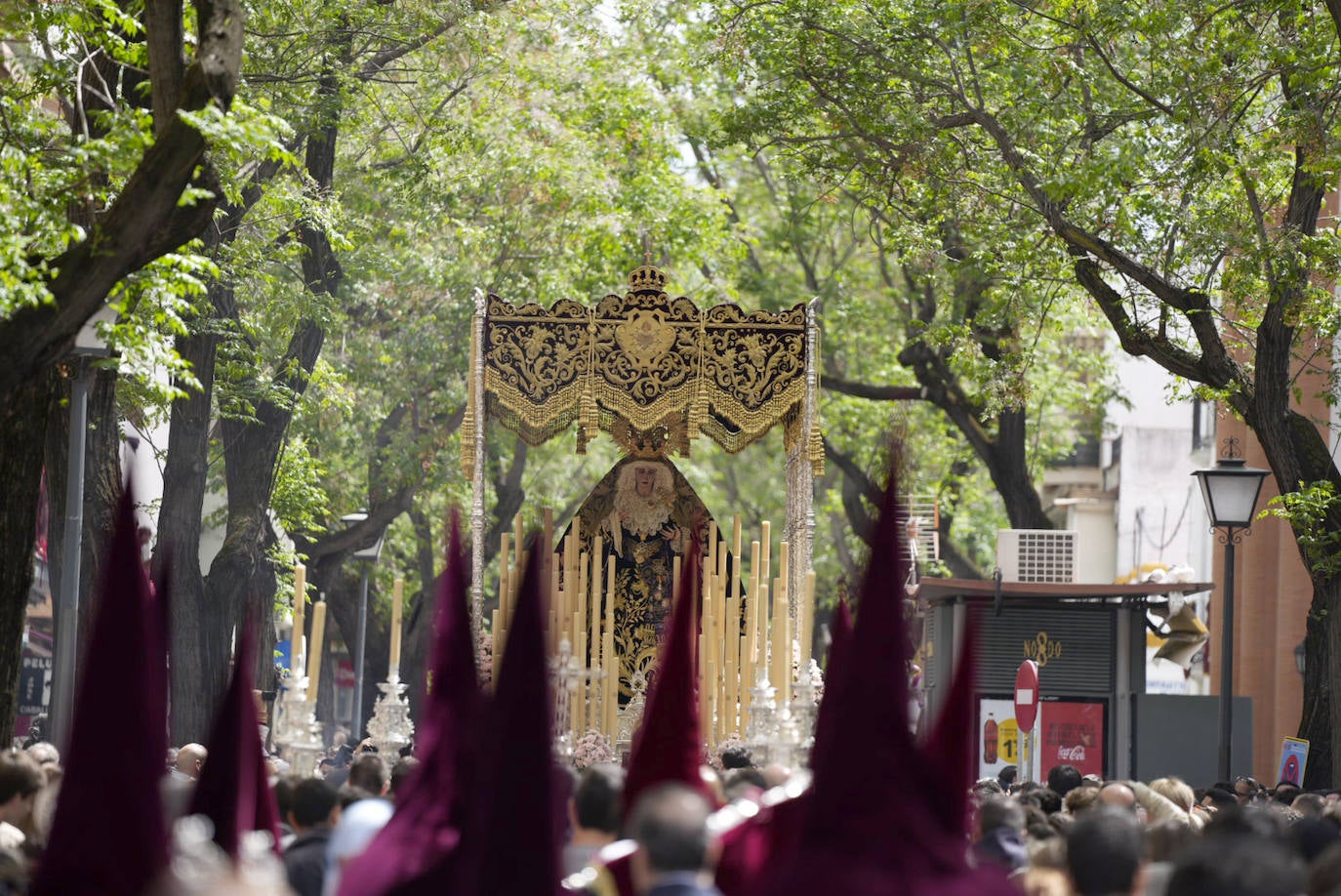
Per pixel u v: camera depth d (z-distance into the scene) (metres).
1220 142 25.81
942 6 29.27
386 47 34.66
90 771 8.71
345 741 30.23
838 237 57.31
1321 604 27.36
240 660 10.27
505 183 42.72
